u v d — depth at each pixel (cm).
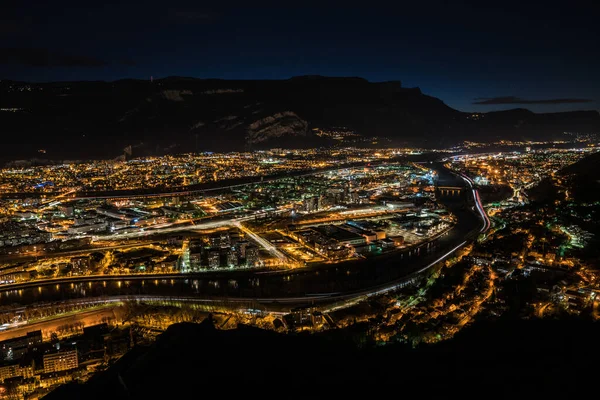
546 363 7844
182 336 6706
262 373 6494
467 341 9806
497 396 6919
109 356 13688
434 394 7044
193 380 5862
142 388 5612
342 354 8038
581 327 9725
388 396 6900
